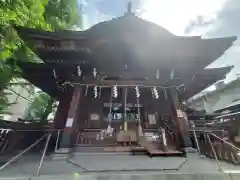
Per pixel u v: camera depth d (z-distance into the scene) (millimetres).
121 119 9938
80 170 4922
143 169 4965
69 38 7746
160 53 8391
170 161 5918
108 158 6301
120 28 7898
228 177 4398
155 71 9125
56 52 8211
